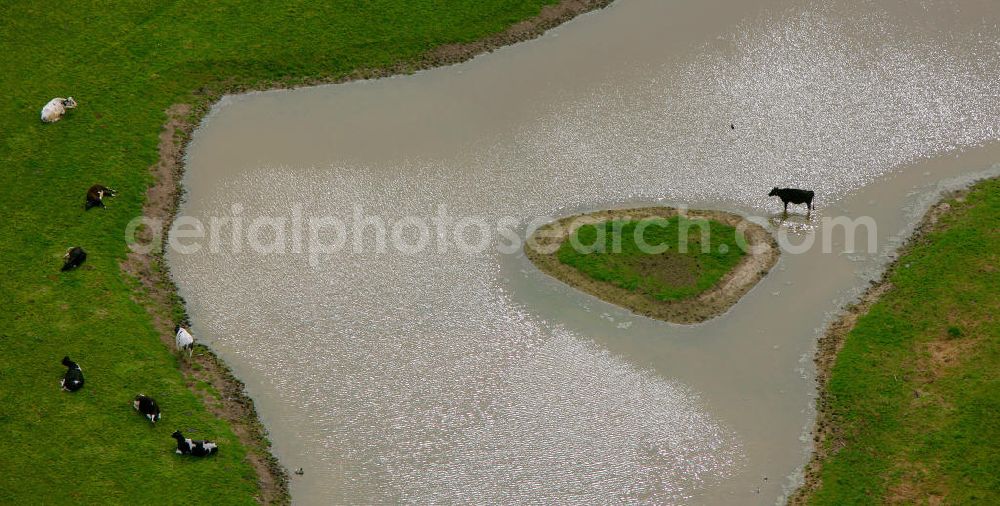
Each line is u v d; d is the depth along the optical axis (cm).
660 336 5141
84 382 4659
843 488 4394
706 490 4466
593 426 4744
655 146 6222
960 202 5744
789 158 6116
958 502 4278
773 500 4406
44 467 4319
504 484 4506
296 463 4569
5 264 5238
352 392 4900
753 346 5075
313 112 6450
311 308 5288
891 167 6031
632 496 4450
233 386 4884
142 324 5038
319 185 5966
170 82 6506
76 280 5181
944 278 5281
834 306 5244
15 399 4581
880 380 4825
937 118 6347
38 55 6581
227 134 6278
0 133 6025
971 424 4566
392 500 4441
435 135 6309
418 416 4794
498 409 4825
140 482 4297
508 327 5203
